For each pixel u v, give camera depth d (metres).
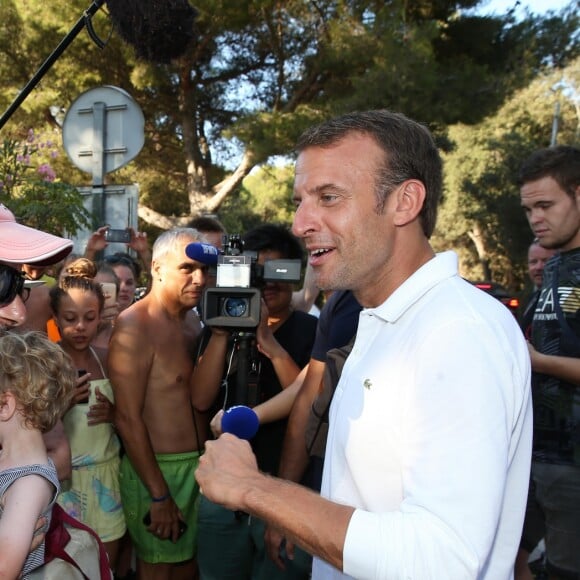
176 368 2.74
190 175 11.59
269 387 2.68
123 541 3.00
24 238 1.61
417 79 9.02
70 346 2.70
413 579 0.96
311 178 1.25
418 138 1.26
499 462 1.00
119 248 5.02
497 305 1.21
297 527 1.07
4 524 1.49
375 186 1.22
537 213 2.44
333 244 1.24
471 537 0.96
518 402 1.11
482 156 22.59
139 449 2.57
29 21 9.37
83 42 9.61
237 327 2.05
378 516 1.04
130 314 2.69
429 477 1.01
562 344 2.36
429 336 1.11
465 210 22.75
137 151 3.99
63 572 1.69
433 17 10.66
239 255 2.09
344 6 9.91
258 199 18.98
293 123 9.43
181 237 2.74
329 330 2.22
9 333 1.71
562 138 25.56
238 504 1.14
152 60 2.94
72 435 2.59
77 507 2.59
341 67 10.04
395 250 1.26
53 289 2.68
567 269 2.41
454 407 1.02
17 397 1.60
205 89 11.55
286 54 10.80
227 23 9.59
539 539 2.50
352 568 1.02
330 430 1.36
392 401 1.15
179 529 2.70
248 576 2.55
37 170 4.31
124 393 2.57
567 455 2.36
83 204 4.02
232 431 1.40
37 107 9.99
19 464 1.59
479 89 9.92
